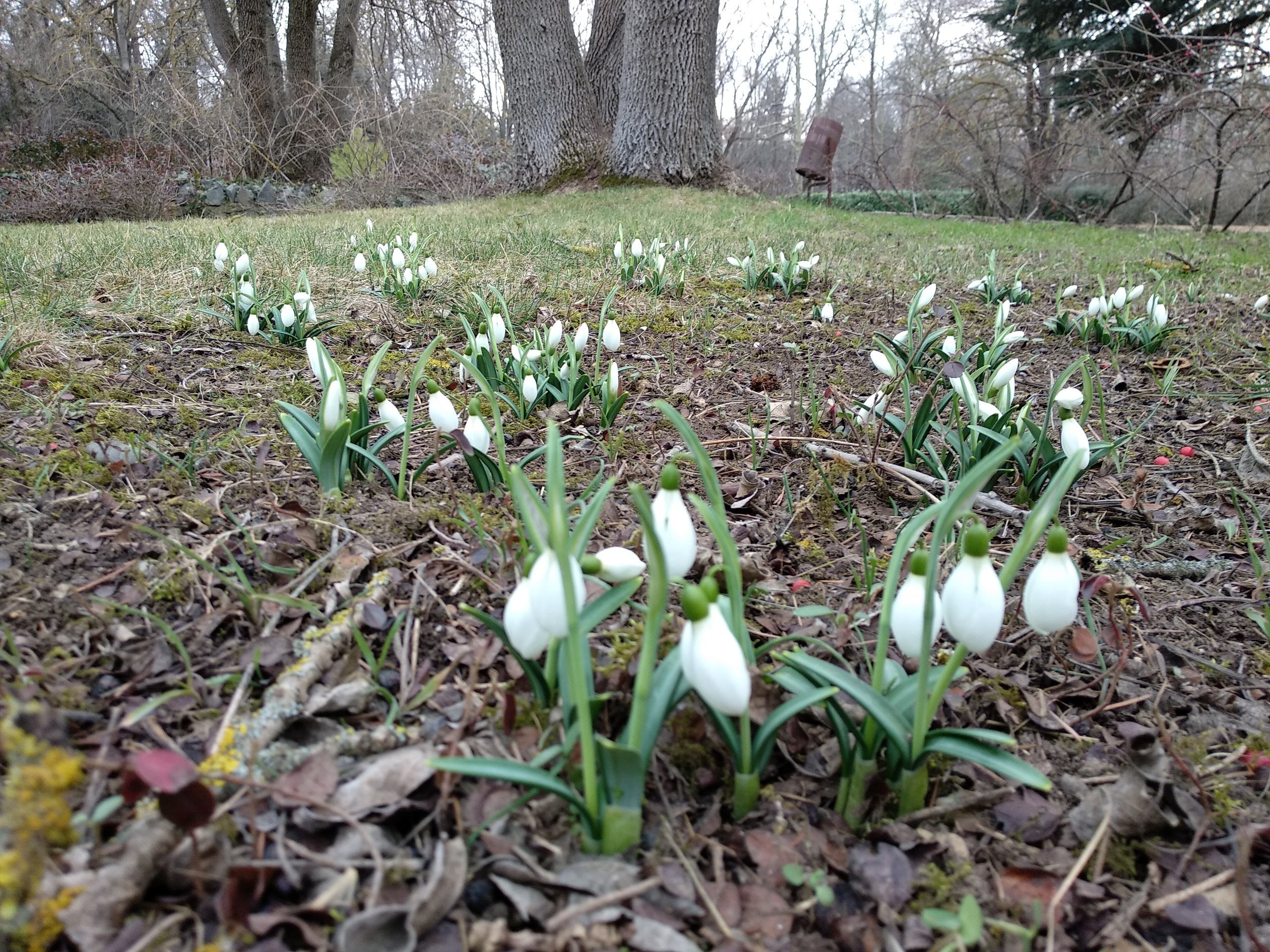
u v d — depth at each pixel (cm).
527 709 27
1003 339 56
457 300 84
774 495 46
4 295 75
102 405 51
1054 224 247
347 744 25
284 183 289
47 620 30
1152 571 39
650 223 151
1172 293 104
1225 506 47
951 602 22
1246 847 22
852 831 25
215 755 24
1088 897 23
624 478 47
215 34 302
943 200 316
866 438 51
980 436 44
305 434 41
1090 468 50
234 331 71
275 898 21
